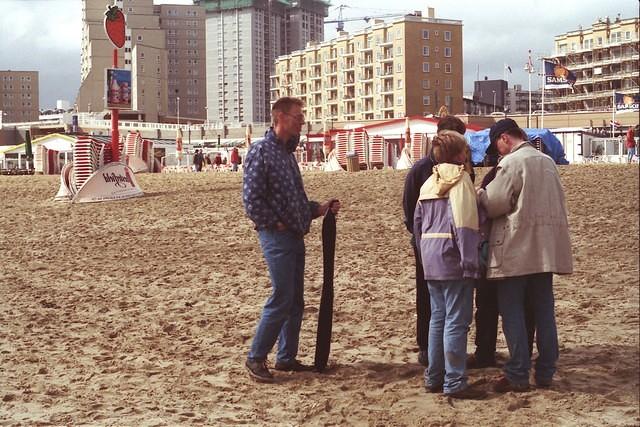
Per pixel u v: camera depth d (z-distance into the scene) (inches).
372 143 1861.5
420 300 244.4
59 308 352.5
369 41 6117.1
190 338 293.1
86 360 261.7
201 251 528.1
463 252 207.6
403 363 251.4
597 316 311.4
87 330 308.5
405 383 228.8
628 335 279.3
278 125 234.7
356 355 263.4
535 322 224.5
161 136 4702.3
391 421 194.2
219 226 662.5
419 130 2064.5
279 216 231.3
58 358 263.6
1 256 521.0
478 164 1657.2
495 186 212.7
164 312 339.9
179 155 2561.5
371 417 197.5
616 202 729.0
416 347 271.6
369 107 6190.9
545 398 209.6
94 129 4527.6
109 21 1088.2
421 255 218.4
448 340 213.3
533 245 212.8
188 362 257.1
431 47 5792.3
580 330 289.3
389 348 271.0
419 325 245.8
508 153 222.4
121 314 338.3
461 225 208.4
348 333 295.6
